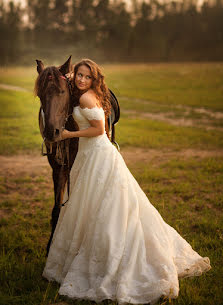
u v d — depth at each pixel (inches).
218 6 3582.7
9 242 163.9
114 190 119.6
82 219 121.5
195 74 1521.9
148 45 3654.0
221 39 3545.8
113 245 114.7
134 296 110.2
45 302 115.4
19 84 1262.3
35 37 3454.7
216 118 575.8
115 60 3513.8
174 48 3654.0
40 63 138.4
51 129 120.9
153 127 485.4
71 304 114.0
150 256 118.0
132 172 277.3
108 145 125.0
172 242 130.5
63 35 3607.3
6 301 117.2
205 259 131.1
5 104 728.3
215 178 260.7
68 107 130.4
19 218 194.5
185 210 200.2
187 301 113.7
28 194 234.5
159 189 235.3
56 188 159.8
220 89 976.9
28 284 127.4
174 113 638.5
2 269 139.0
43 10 3673.7
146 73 1721.2
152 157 328.5
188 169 289.3
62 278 124.2
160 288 109.7
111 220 117.2
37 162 311.0
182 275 126.3
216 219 186.5
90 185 121.0
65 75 133.2
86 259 119.3
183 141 396.2
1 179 258.1
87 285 116.3
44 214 197.9
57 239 126.6
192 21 3656.5
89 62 123.3
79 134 123.3
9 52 2989.7
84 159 125.8
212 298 117.1
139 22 3786.9
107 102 130.3
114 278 112.7
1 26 3368.6
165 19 3762.3
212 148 366.6
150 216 124.2
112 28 3700.8
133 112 657.0
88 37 3617.1
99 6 3804.1
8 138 392.5
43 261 145.7
